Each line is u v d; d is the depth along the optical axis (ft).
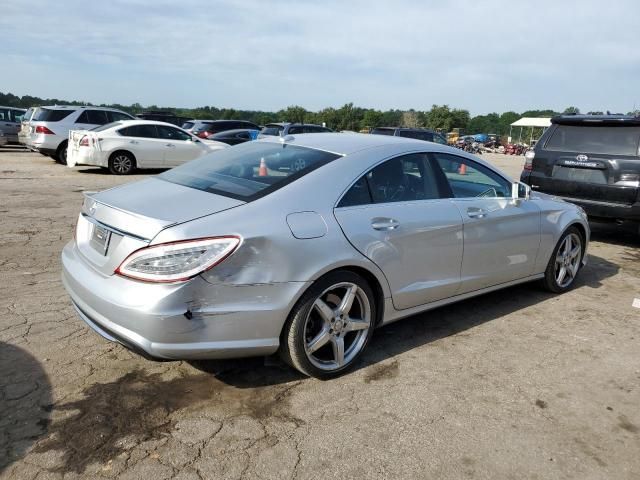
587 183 22.71
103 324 9.45
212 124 64.44
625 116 23.16
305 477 8.16
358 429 9.39
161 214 9.47
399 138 13.57
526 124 163.63
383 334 13.51
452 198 13.37
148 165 45.34
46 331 12.51
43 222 23.86
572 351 12.85
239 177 11.29
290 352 10.43
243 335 9.61
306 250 10.05
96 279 9.78
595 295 17.10
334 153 11.90
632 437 9.51
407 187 12.50
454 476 8.30
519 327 14.23
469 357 12.35
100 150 43.11
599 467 8.66
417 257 12.16
